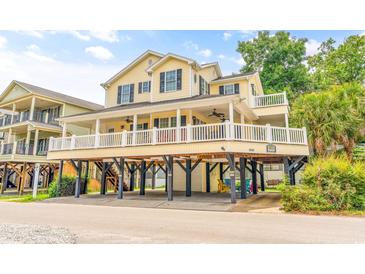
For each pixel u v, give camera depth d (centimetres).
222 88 2011
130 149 1491
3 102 2728
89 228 746
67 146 1738
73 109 2678
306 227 736
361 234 646
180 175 2089
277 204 1228
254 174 1730
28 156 2252
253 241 585
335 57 2955
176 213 1047
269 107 1759
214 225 775
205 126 1304
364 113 1498
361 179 1009
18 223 846
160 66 1956
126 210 1162
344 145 1530
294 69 3042
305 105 1596
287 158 1399
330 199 1020
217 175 2222
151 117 1845
